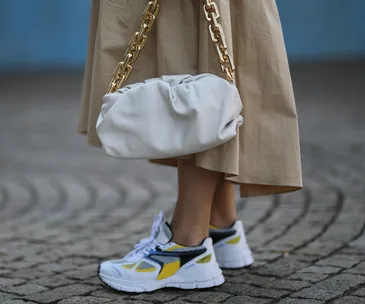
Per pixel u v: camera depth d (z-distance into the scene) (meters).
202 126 2.64
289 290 2.96
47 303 2.91
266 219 4.59
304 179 5.98
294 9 18.94
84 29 19.09
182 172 3.01
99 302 2.88
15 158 7.84
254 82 2.89
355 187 5.52
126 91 2.73
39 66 19.31
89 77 3.18
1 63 19.25
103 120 2.70
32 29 19.22
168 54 2.87
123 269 2.99
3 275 3.41
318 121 9.55
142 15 2.91
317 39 18.89
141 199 5.54
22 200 5.71
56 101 13.27
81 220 4.86
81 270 3.47
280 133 2.88
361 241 3.84
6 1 19.12
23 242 4.20
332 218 4.49
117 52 2.97
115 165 7.27
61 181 6.46
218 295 2.92
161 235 3.04
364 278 3.11
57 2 19.09
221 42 2.74
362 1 18.62
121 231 4.46
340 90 13.03
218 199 3.34
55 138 9.25
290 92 2.88
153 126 2.68
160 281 2.99
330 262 3.42
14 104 12.99
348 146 7.61
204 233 3.04
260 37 2.86
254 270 3.33
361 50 18.80
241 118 2.76
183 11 2.88
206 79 2.71
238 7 2.89
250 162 2.90
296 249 3.75
